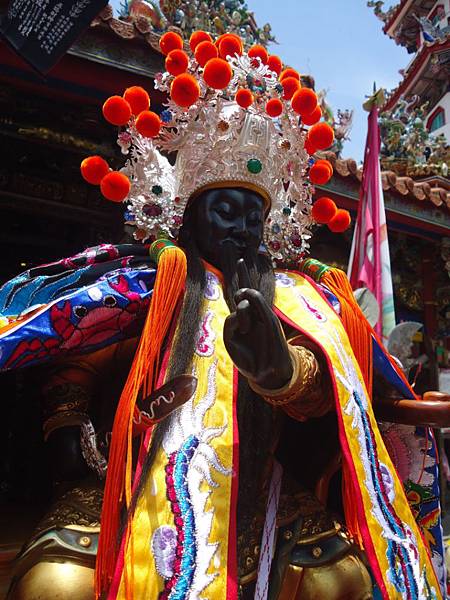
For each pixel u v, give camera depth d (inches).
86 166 76.9
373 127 182.5
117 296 70.8
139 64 146.6
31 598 61.6
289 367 57.7
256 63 85.6
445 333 259.1
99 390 78.1
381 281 170.9
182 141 79.5
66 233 211.2
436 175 255.4
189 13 181.3
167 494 59.9
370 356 80.8
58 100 163.8
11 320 69.7
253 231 77.9
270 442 75.5
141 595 55.4
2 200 174.9
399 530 66.6
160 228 78.1
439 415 72.8
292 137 83.9
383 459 69.8
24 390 176.9
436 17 732.0
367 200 179.6
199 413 65.1
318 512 75.1
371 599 72.4
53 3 103.6
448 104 709.3
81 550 65.0
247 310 54.7
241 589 70.3
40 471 168.6
